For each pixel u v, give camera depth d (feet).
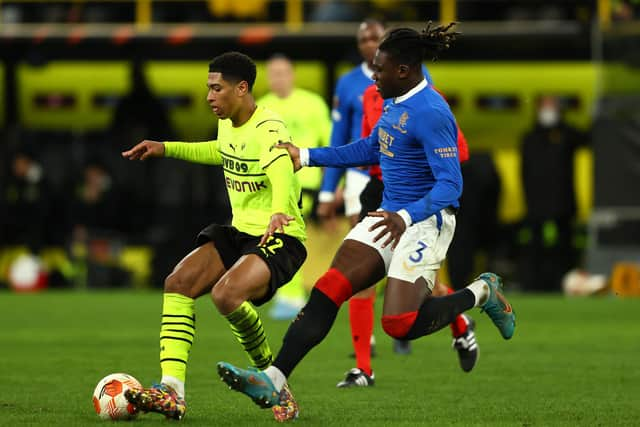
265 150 82.07
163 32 234.58
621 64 226.79
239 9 244.63
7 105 255.91
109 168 238.07
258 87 242.99
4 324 166.50
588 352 132.05
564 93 249.96
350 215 120.16
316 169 166.20
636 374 112.37
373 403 92.68
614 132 225.97
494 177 225.56
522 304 204.95
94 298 215.72
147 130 238.48
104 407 81.92
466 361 102.12
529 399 95.30
